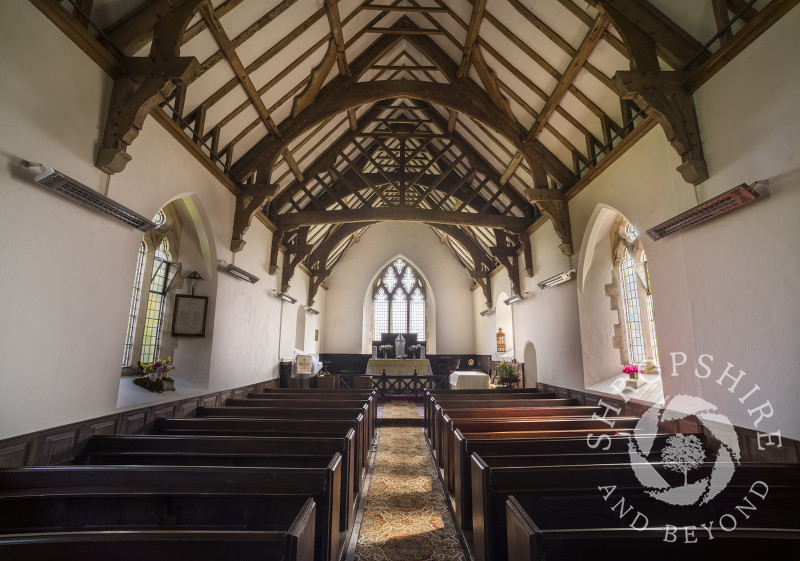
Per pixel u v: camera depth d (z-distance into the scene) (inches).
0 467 119.2
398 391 524.1
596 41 214.4
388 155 485.1
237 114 262.1
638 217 219.9
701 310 173.3
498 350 515.5
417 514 169.3
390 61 351.9
